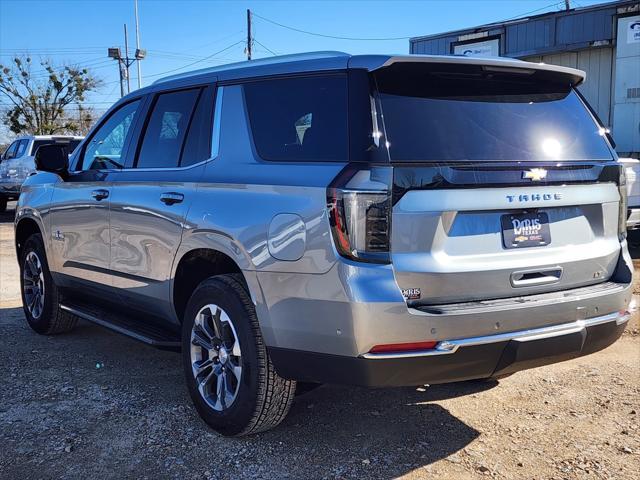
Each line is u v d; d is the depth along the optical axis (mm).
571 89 3838
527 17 14258
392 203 2939
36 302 5695
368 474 3223
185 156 4062
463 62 3262
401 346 2938
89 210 4770
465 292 3084
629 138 13016
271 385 3363
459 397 4227
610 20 12992
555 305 3223
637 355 5039
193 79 4230
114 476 3195
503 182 3166
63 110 48906
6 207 21219
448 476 3203
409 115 3162
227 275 3621
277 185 3289
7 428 3725
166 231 3943
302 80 3484
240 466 3295
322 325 3031
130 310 4641
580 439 3604
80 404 4078
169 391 4309
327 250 2994
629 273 3668
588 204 3502
